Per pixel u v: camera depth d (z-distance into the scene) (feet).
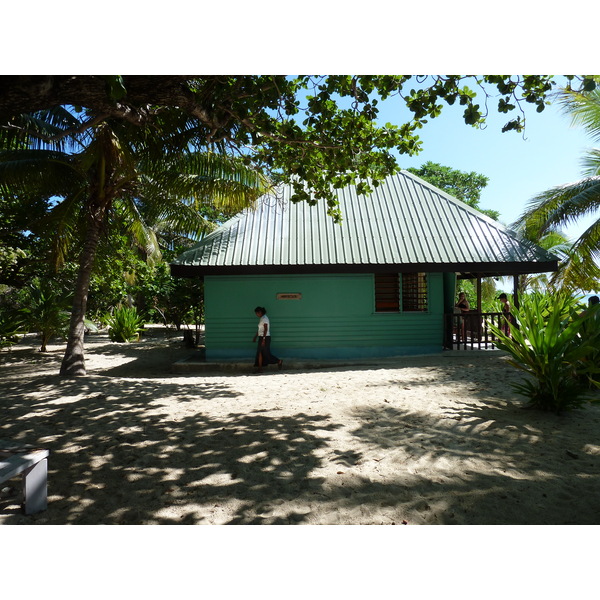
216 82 19.36
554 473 14.70
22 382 30.96
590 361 21.35
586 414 21.35
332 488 13.60
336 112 22.45
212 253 41.04
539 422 20.15
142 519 11.94
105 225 40.50
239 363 40.34
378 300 44.21
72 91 14.84
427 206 47.11
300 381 31.14
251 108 20.35
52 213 37.52
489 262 40.29
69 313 52.19
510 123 18.25
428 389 26.71
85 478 14.58
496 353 40.55
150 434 18.94
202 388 28.84
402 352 42.86
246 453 16.57
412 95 19.08
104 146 32.83
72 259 46.26
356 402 23.94
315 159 25.07
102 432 19.25
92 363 45.85
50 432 19.33
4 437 18.70
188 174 37.40
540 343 21.39
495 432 18.81
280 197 47.09
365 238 43.09
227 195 36.99
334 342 42.73
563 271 52.54
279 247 41.88
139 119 18.72
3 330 45.52
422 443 17.51
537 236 52.11
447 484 13.83
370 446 17.19
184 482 14.20
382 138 22.86
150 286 62.03
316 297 42.73
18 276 52.42
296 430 19.13
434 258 40.60
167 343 63.46
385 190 49.52
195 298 61.41
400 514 12.03
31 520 11.96
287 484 13.92
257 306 42.60
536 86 17.63
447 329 42.93
